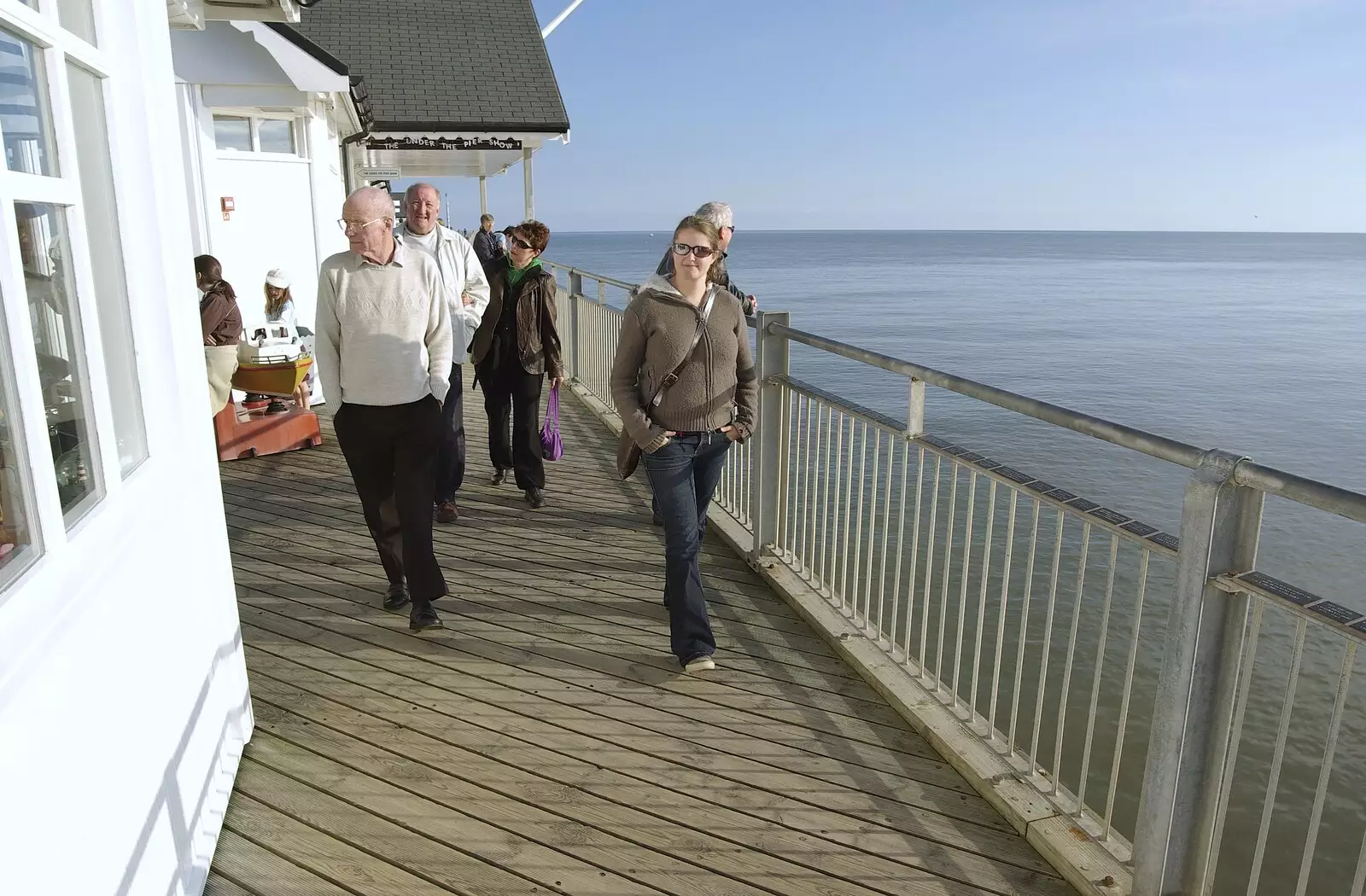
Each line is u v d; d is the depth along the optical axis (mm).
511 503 5621
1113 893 2299
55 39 1835
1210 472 1911
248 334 7207
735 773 2926
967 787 2861
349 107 9188
